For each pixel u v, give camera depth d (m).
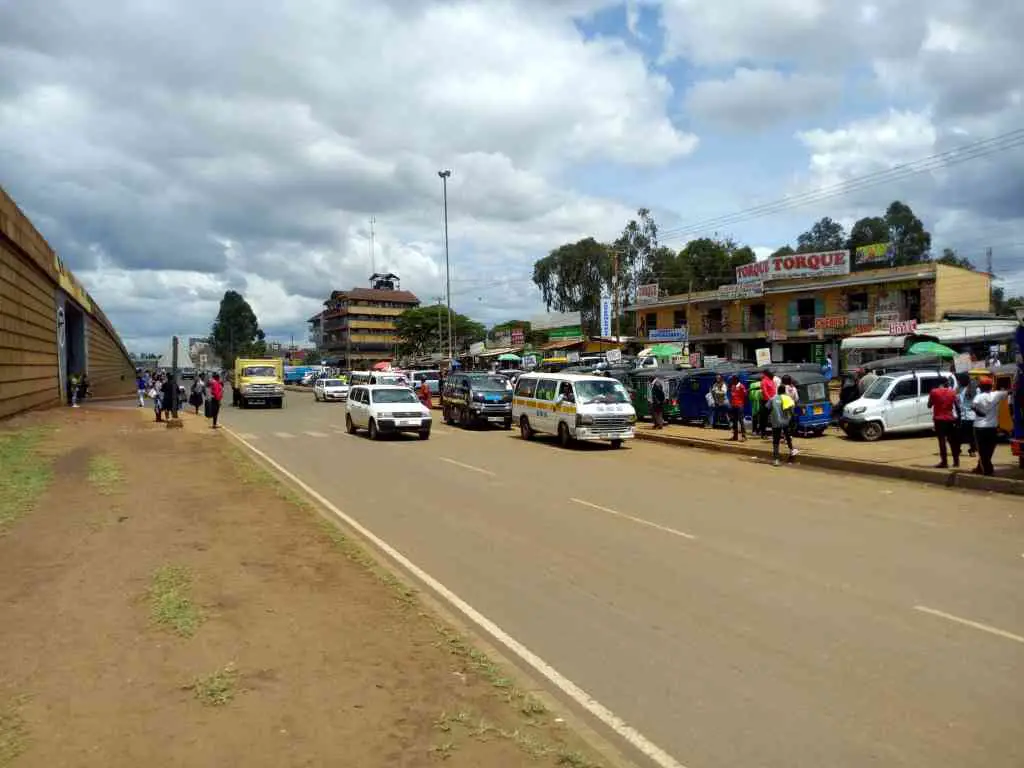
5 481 11.62
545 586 7.10
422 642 5.22
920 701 4.59
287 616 5.68
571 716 4.21
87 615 5.56
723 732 4.19
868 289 41.22
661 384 23.38
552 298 73.75
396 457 17.53
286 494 11.22
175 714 3.97
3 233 20.05
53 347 30.27
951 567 7.77
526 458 17.41
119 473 12.96
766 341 46.84
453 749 3.68
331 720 3.96
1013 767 3.80
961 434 15.83
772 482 13.84
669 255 67.38
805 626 5.97
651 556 8.23
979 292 39.59
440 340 74.81
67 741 3.65
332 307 127.69
